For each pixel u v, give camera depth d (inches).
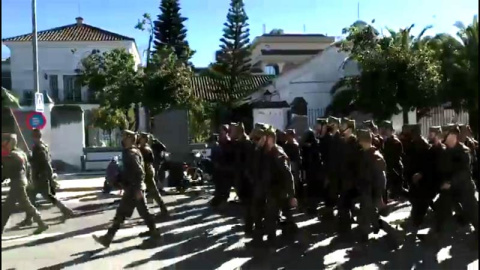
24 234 358.9
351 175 327.0
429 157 327.9
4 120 335.9
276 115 879.7
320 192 417.1
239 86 1293.1
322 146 403.2
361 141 313.4
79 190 605.3
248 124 1016.9
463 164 304.8
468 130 325.7
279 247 311.7
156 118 694.5
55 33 1612.9
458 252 293.4
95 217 426.0
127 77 1002.1
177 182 587.5
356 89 911.0
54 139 812.0
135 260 288.0
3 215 337.1
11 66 1536.7
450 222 322.7
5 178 341.7
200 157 675.4
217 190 450.6
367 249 304.0
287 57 1891.0
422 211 334.6
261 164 313.9
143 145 418.3
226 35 1365.7
